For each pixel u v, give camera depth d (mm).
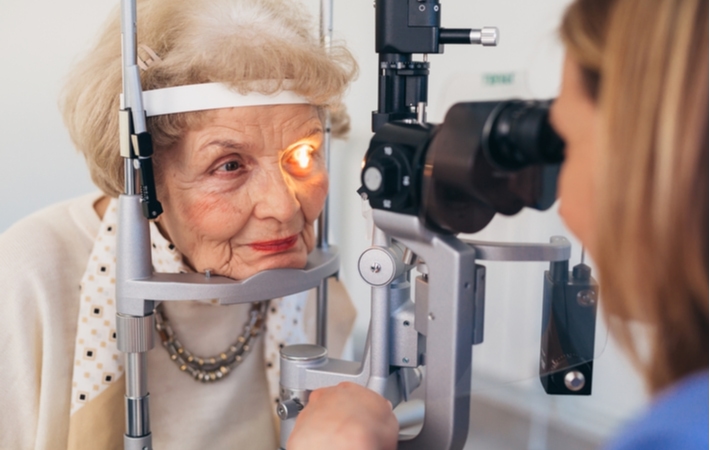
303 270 779
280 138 728
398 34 630
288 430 655
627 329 394
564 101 398
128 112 657
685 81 330
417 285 522
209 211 726
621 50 349
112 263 826
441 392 508
